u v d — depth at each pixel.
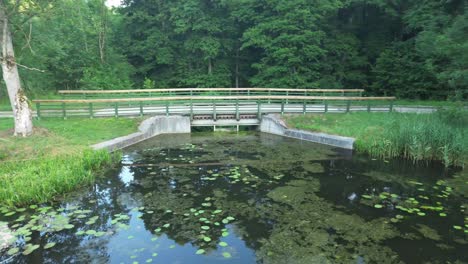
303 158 9.41
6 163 7.43
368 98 14.76
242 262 4.13
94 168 7.98
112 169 8.12
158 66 27.06
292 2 20.86
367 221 5.32
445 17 12.57
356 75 24.28
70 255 4.29
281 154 9.89
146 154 9.72
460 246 4.55
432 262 4.15
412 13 19.47
